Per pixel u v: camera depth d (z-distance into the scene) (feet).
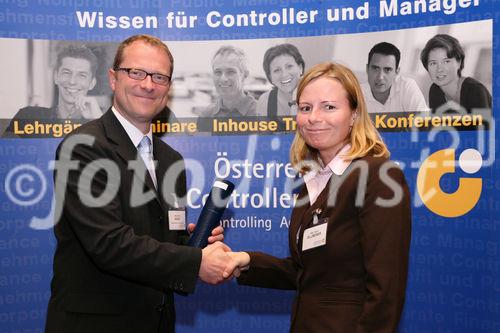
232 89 9.75
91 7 9.57
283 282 6.75
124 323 6.32
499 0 8.32
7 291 9.32
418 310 9.00
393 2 9.05
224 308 10.04
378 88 9.17
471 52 8.55
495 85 8.41
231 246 9.82
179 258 6.24
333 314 5.21
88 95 9.58
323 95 5.59
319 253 5.34
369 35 9.21
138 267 6.13
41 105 9.42
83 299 6.29
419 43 8.90
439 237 8.84
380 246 5.00
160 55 6.89
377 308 4.90
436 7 8.77
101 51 9.61
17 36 9.30
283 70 9.61
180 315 10.07
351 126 5.77
